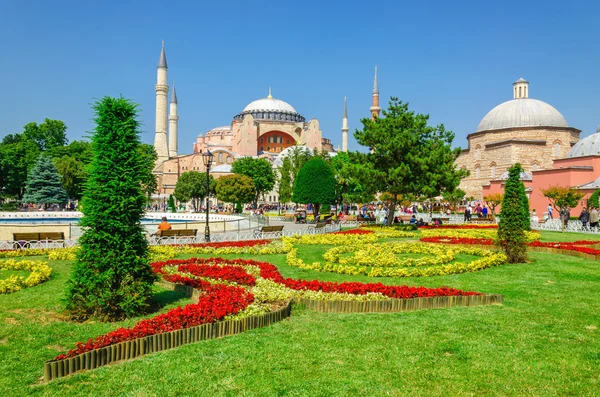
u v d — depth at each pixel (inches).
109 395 251.6
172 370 283.1
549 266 666.2
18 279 521.7
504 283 548.1
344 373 281.3
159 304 444.8
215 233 1152.2
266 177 3472.0
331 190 1768.0
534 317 400.5
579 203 1834.4
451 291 462.6
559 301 457.7
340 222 1547.7
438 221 1480.1
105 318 390.0
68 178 2773.1
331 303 423.5
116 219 405.1
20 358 305.1
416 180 1243.8
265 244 906.7
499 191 2331.4
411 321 389.7
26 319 393.4
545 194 1454.2
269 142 5029.5
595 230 1268.5
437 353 314.8
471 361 300.4
